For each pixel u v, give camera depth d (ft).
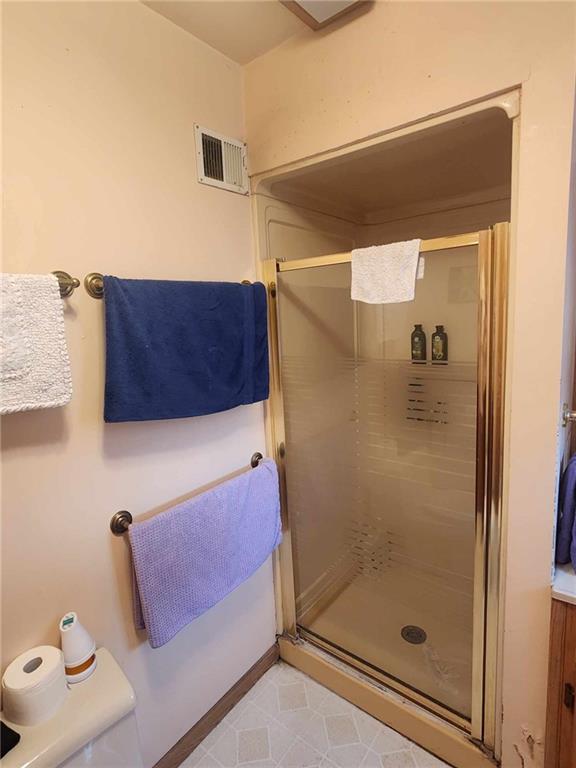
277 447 5.38
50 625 3.32
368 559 6.41
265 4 3.77
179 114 4.07
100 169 3.45
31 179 3.04
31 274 2.96
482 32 3.22
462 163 5.02
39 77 3.04
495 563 3.89
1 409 2.68
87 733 2.77
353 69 3.92
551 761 3.77
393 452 5.89
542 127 3.06
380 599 6.25
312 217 6.09
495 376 3.65
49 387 2.88
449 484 5.33
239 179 4.79
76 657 3.15
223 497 4.38
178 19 3.92
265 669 5.64
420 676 5.01
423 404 5.37
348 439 6.35
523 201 3.21
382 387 5.73
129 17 3.59
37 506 3.19
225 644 5.00
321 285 5.23
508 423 3.58
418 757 4.49
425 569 5.74
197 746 4.65
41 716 2.79
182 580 3.99
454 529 5.35
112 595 3.73
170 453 4.17
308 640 5.77
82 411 3.41
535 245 3.21
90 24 3.33
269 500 5.04
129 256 3.72
